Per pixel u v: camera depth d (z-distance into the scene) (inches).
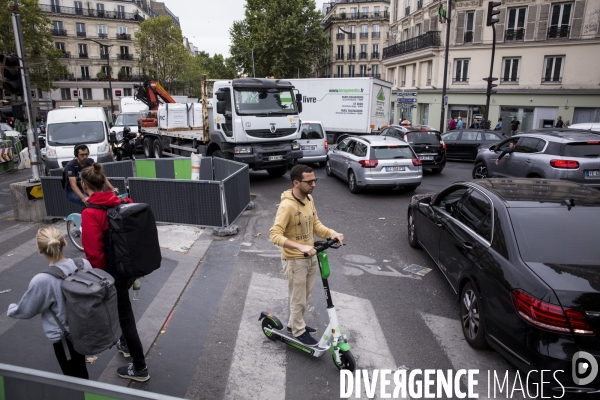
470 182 212.8
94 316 111.0
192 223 323.6
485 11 1098.7
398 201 431.8
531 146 414.9
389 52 1513.3
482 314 158.2
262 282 231.9
